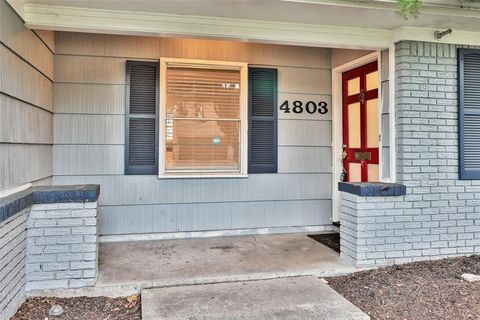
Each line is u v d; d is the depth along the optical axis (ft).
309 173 16.55
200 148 15.51
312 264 11.79
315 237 15.37
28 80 10.41
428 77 12.25
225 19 11.03
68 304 9.30
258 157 15.96
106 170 14.51
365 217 11.64
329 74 16.71
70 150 14.15
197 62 15.21
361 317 8.37
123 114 14.61
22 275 9.09
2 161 8.29
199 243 14.34
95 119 14.38
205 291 9.72
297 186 16.42
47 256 9.57
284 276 10.91
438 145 12.33
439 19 11.30
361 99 15.19
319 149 16.63
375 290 10.10
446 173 12.40
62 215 9.66
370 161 14.62
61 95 14.05
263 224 16.06
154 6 10.10
